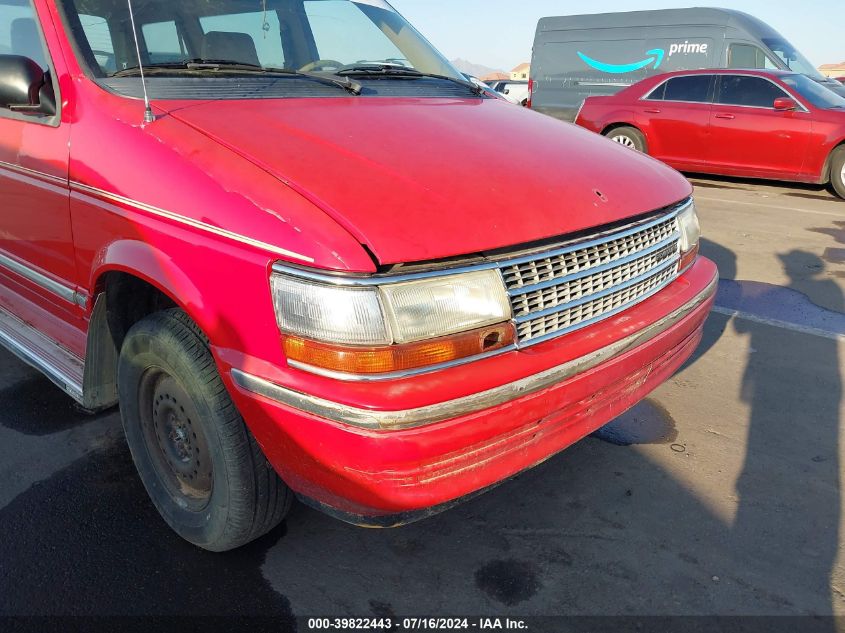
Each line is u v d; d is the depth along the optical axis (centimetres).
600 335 222
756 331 456
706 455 316
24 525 267
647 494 288
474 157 235
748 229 716
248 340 197
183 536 253
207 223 203
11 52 294
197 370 217
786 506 281
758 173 958
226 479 223
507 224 205
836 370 401
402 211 196
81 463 306
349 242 183
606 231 230
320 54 325
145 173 223
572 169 247
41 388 369
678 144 1019
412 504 192
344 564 249
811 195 918
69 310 282
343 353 180
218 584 239
